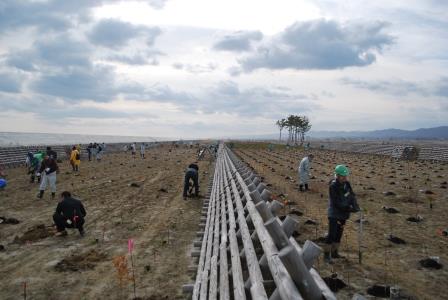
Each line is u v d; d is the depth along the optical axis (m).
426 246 8.25
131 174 24.66
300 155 49.69
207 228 8.98
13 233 9.89
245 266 5.08
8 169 27.28
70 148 40.50
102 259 7.84
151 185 19.47
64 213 9.52
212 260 5.67
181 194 16.75
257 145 82.31
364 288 5.95
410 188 17.48
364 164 33.59
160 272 7.04
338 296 5.66
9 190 17.25
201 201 14.98
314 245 2.93
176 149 68.12
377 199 14.61
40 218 11.62
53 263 7.55
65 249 8.52
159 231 10.20
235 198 8.61
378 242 8.52
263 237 4.29
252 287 3.56
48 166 15.15
